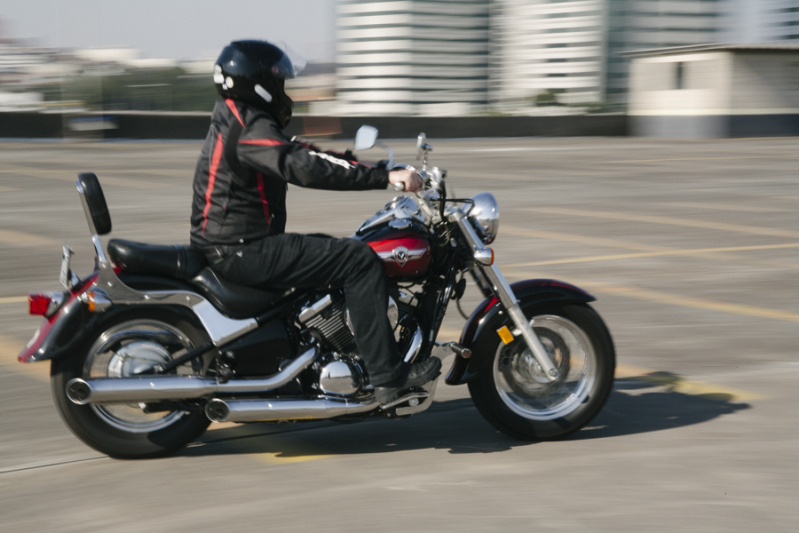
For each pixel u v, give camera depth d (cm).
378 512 370
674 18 8575
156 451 428
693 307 767
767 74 3541
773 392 543
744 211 1399
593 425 486
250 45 410
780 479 407
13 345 645
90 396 393
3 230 1170
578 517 365
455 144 2950
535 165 2170
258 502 381
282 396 420
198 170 417
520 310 446
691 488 396
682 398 532
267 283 414
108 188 1648
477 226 443
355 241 413
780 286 857
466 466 424
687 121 3562
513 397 472
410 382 420
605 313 745
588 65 8544
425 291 447
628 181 1823
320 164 396
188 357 414
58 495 390
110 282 402
